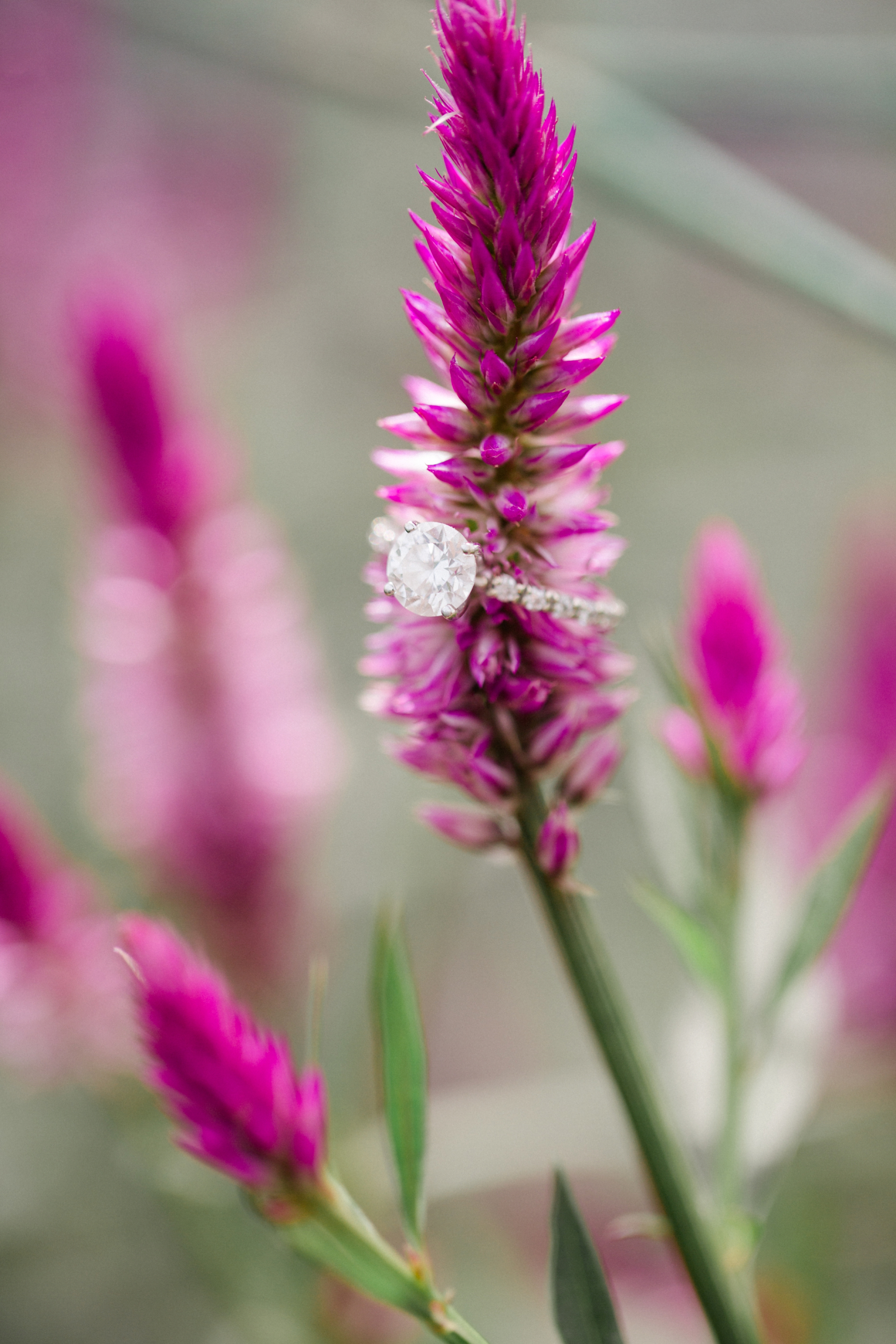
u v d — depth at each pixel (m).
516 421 0.27
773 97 0.43
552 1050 0.61
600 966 0.28
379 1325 0.39
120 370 0.41
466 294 0.27
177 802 0.43
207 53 0.46
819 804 0.41
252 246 0.78
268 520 0.52
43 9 0.76
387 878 0.53
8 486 0.67
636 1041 0.28
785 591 0.71
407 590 0.27
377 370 0.78
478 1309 0.44
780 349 0.74
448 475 0.27
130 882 0.46
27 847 0.37
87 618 0.44
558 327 0.27
